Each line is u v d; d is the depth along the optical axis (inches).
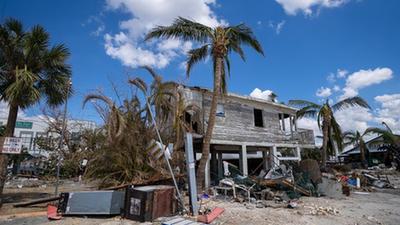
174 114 526.6
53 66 403.5
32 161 927.0
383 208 367.9
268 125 771.4
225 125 661.9
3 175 353.1
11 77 373.1
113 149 442.0
